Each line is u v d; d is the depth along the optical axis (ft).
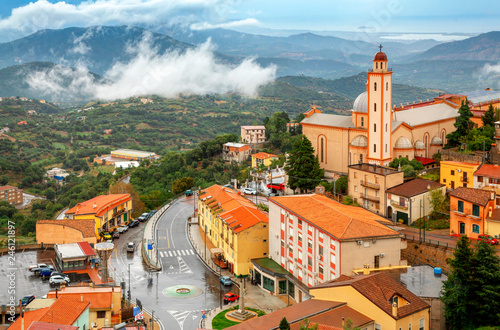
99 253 490.49
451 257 380.78
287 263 419.33
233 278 450.71
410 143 564.71
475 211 399.65
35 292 410.93
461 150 561.02
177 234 569.64
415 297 287.89
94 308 339.77
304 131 641.40
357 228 360.07
